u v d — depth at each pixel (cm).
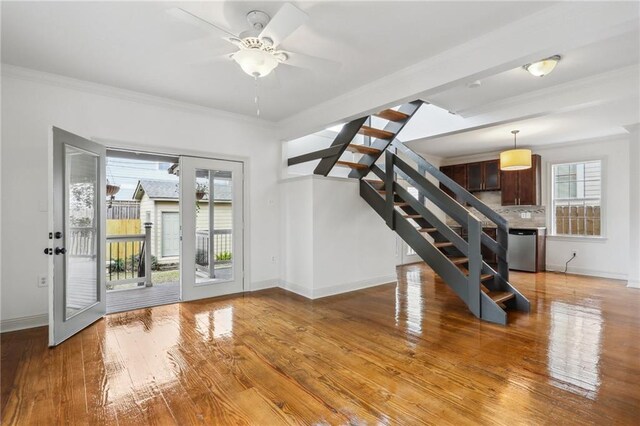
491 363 250
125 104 374
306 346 282
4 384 219
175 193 767
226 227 458
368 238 512
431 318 357
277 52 253
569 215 627
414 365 247
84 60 296
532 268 621
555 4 221
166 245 743
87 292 338
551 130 532
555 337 301
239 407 195
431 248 403
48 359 255
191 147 421
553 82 344
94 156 345
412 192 741
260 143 486
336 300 431
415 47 275
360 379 227
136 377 229
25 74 315
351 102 375
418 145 654
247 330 320
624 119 417
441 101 400
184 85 354
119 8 220
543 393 208
